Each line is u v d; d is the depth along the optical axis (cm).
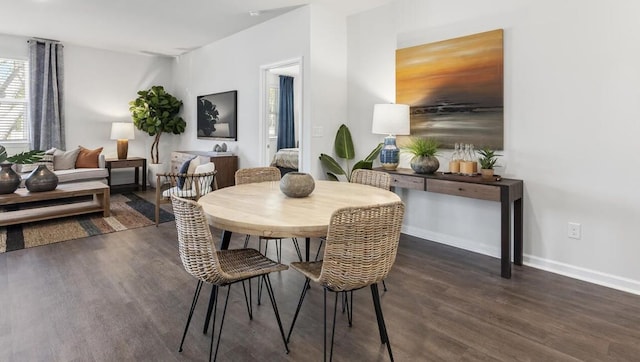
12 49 561
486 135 321
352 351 186
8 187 402
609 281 265
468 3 329
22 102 581
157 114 653
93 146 645
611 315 222
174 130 671
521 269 297
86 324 210
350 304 229
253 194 232
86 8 429
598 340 195
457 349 187
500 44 308
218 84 582
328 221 169
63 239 368
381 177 282
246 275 171
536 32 290
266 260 194
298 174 224
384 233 163
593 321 215
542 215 296
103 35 548
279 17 451
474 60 325
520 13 298
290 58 439
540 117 292
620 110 254
